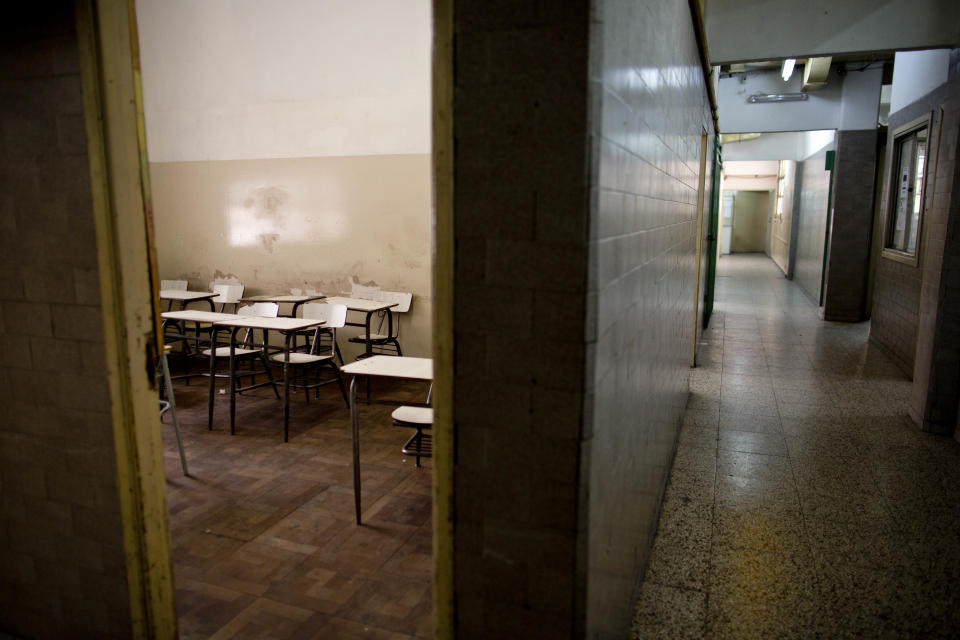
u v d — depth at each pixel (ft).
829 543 9.21
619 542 6.08
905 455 12.60
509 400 4.57
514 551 4.76
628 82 5.24
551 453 4.51
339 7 18.52
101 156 5.68
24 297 6.24
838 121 27.81
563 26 4.00
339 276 19.80
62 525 6.57
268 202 20.22
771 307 32.81
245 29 19.56
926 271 14.20
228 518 10.11
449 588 5.05
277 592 8.07
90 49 5.52
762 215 78.18
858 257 27.91
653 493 8.91
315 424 14.89
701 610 7.63
